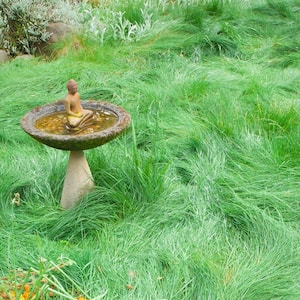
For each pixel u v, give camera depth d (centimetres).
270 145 435
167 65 563
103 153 419
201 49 607
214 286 338
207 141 443
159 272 348
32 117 387
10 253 352
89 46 603
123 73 552
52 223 380
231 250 365
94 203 386
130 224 376
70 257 348
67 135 368
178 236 370
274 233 369
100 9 697
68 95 379
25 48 625
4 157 431
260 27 680
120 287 337
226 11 709
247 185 404
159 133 457
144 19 666
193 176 414
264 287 339
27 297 318
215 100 493
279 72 562
